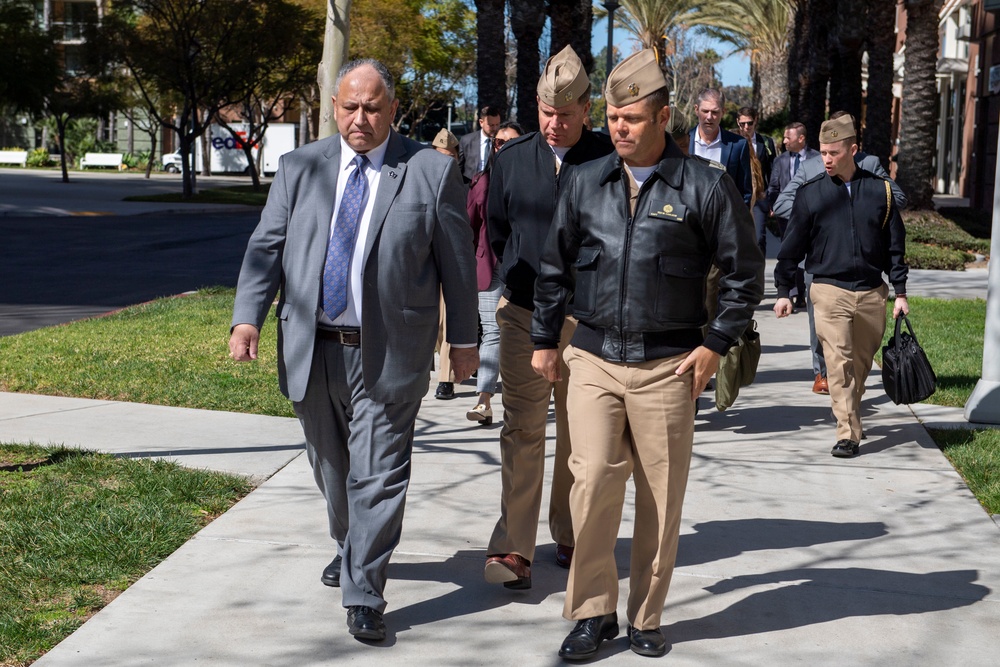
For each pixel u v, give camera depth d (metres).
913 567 4.61
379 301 3.78
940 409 7.70
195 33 37.56
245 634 3.82
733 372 5.77
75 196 36.81
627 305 3.55
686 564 4.60
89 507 4.93
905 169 21.80
